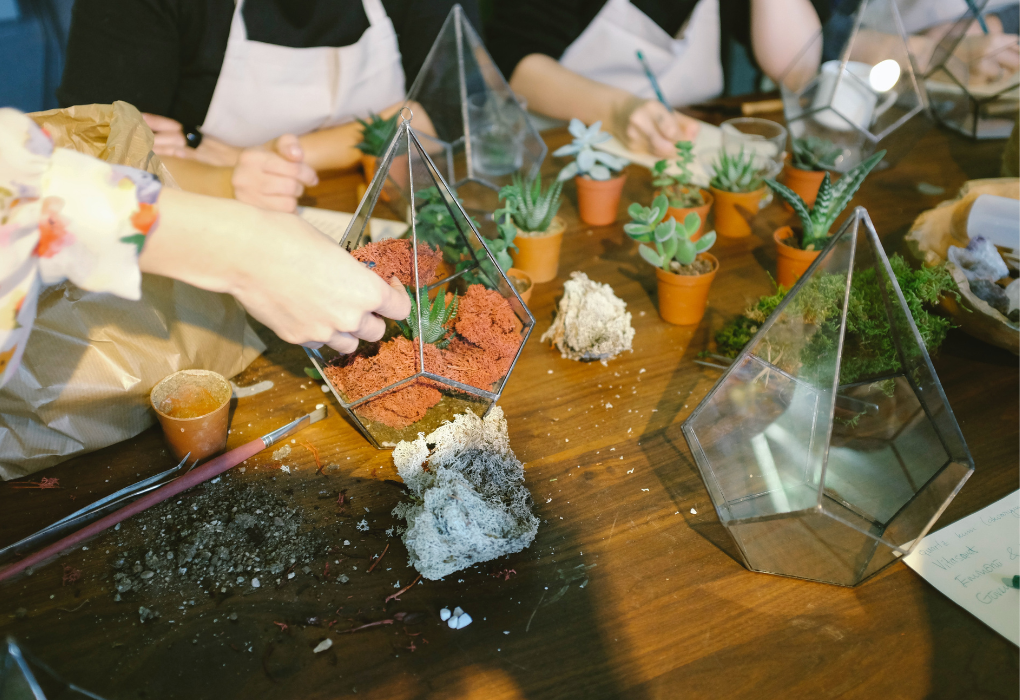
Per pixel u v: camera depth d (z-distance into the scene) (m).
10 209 0.46
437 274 0.77
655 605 0.61
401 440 0.75
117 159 0.65
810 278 0.64
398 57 1.59
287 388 0.85
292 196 1.12
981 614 0.59
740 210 1.14
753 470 0.64
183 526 0.67
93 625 0.58
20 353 0.50
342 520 0.68
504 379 0.75
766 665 0.56
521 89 1.69
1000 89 1.35
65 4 2.38
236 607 0.60
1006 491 0.71
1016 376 0.88
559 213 1.23
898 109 1.23
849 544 0.60
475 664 0.56
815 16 1.73
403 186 0.83
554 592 0.62
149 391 0.74
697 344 0.94
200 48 1.42
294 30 1.45
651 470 0.75
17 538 0.65
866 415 0.72
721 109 1.52
